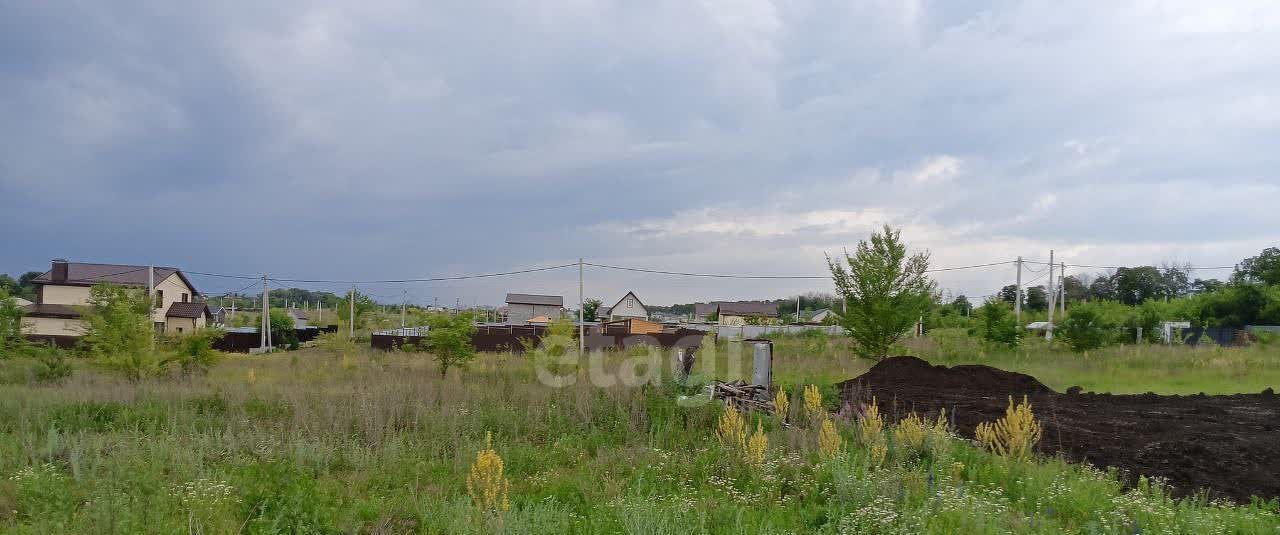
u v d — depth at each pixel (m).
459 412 10.44
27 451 7.54
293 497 5.94
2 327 21.70
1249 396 13.91
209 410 10.90
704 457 7.77
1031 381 15.54
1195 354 22.59
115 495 5.67
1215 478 7.27
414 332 37.00
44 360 16.25
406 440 9.19
